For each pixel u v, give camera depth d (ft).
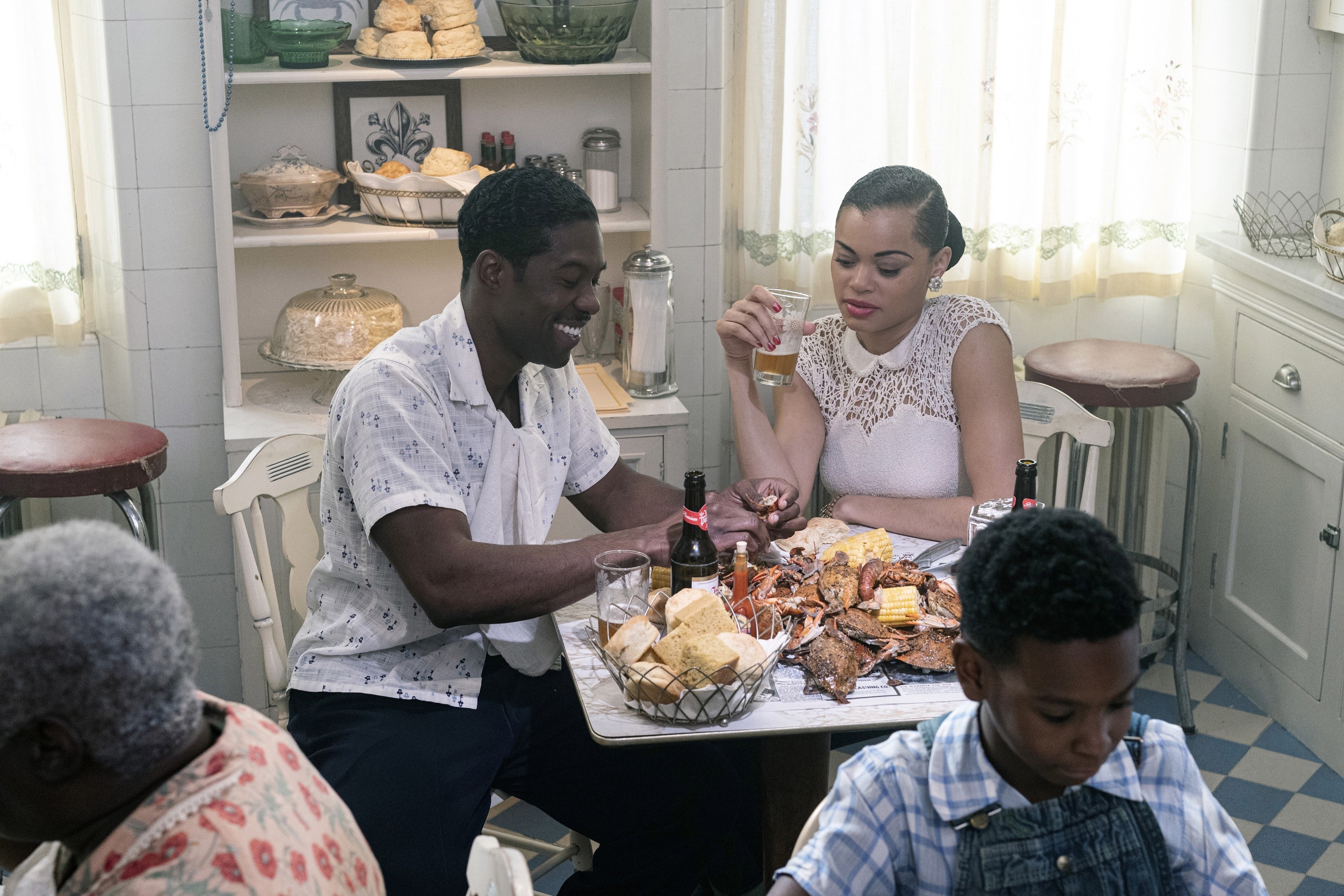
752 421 7.93
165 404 10.49
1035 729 3.48
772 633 5.90
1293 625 10.12
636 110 10.61
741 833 7.61
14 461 8.61
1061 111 10.85
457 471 6.64
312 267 10.55
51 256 10.05
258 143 10.21
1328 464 9.50
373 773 6.30
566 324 6.50
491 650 6.94
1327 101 10.66
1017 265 11.36
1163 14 10.78
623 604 5.90
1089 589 3.35
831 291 11.18
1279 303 9.96
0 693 3.15
